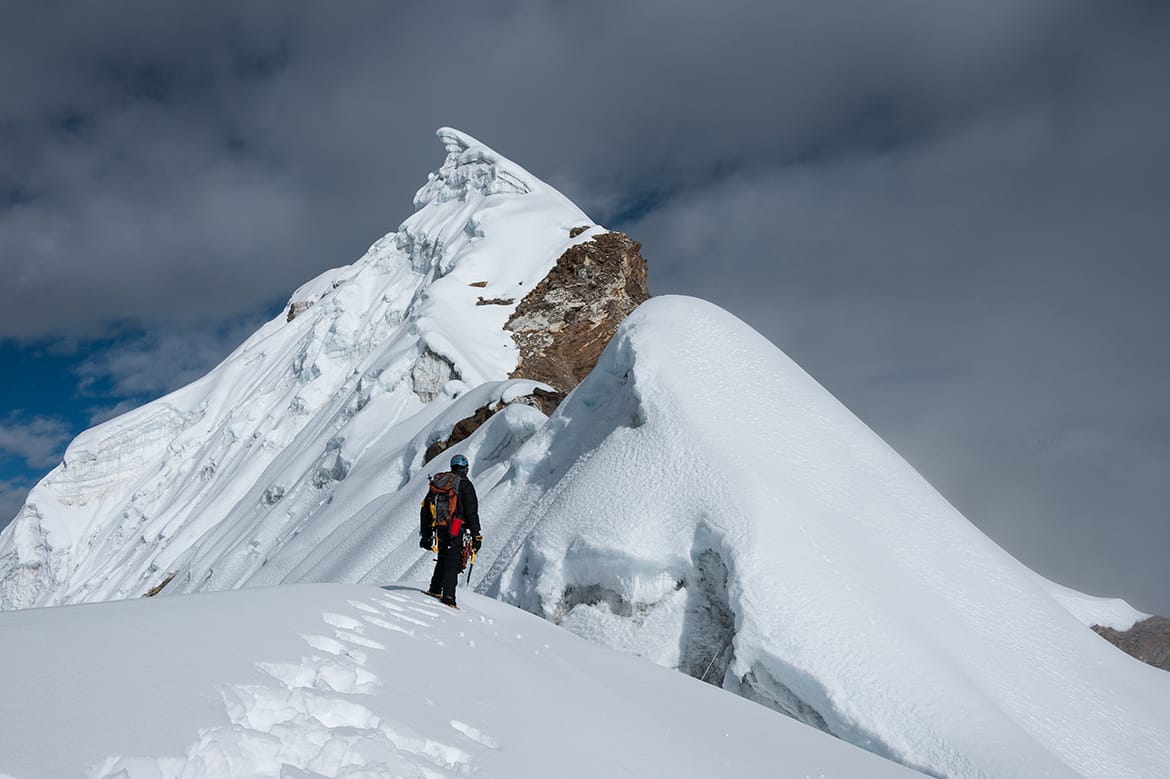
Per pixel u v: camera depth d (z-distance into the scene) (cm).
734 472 1478
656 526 1459
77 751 255
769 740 768
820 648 1180
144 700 320
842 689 1130
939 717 1091
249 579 4469
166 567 7300
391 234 9756
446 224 8875
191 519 7975
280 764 307
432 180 10181
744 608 1237
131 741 276
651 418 1683
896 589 1355
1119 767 1164
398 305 8462
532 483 2103
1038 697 1262
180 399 10856
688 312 1923
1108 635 2081
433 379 6119
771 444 1614
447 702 488
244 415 8906
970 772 1009
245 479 7844
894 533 1523
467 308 6906
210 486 8550
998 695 1232
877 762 834
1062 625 1483
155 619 469
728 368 1789
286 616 570
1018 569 1789
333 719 384
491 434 3109
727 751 656
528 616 1214
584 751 497
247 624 508
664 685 930
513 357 6531
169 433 10656
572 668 830
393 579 2433
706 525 1396
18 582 9606
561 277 7006
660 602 1408
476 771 385
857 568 1348
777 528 1353
